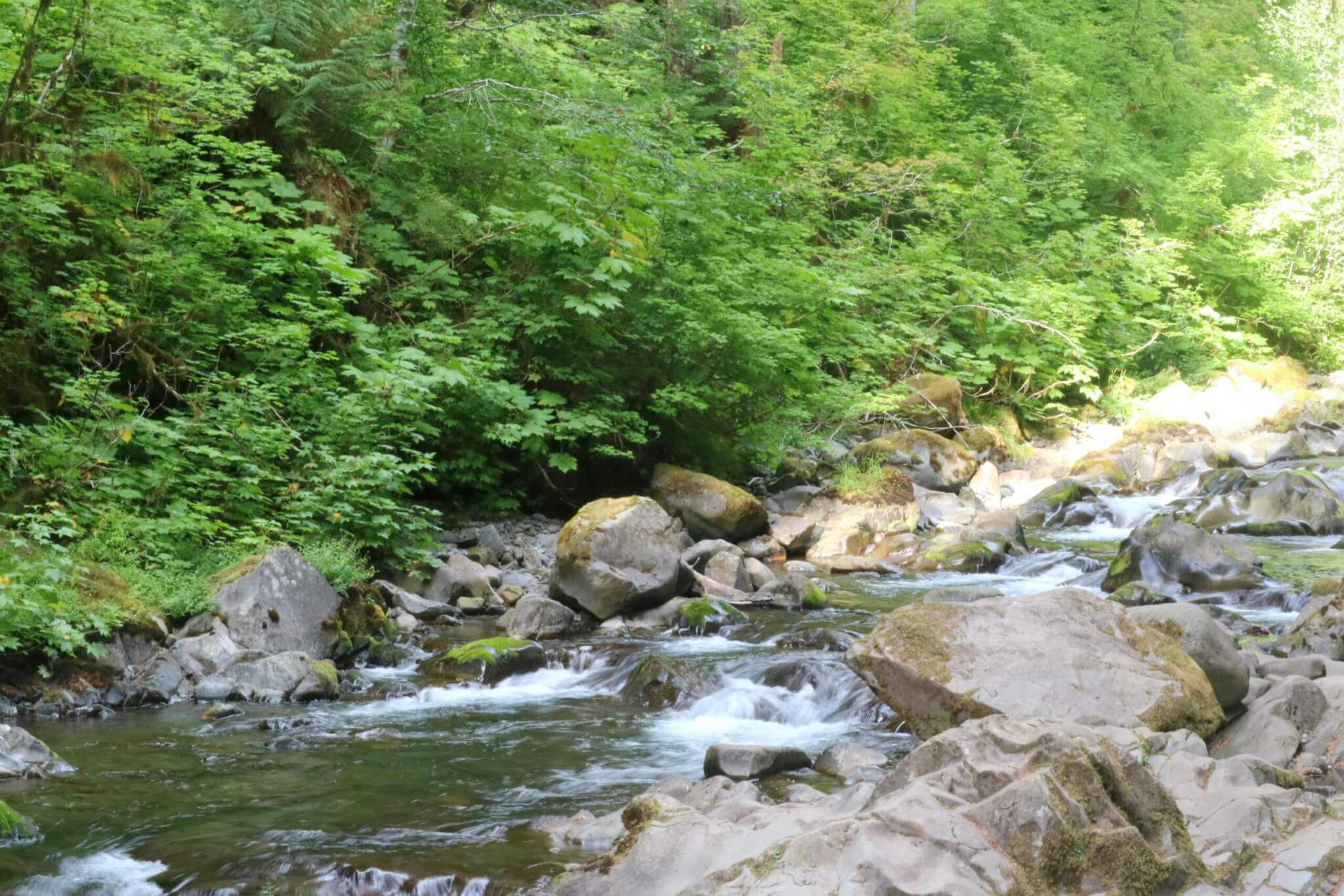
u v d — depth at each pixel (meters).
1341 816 4.16
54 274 10.28
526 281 13.06
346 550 9.76
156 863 4.70
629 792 5.71
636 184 13.48
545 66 16.17
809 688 7.68
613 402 13.66
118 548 8.48
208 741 6.61
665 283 13.51
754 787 4.92
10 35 9.97
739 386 14.52
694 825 4.05
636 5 18.41
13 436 8.67
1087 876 3.54
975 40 25.48
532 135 13.82
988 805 3.61
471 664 8.38
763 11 22.53
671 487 13.36
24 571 7.26
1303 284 25.05
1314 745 5.37
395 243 12.83
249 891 4.41
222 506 9.61
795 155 18.91
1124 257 21.77
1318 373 24.70
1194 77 28.75
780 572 12.53
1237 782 4.46
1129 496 16.77
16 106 9.84
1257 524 13.68
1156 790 3.91
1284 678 6.28
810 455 16.33
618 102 15.51
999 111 24.94
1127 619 5.93
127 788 5.69
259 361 10.83
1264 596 9.84
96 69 10.59
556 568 10.45
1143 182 24.59
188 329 10.62
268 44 12.62
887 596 11.32
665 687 7.77
